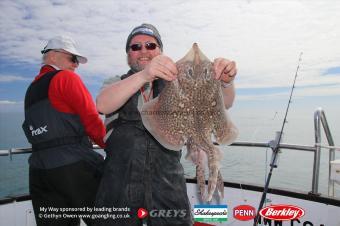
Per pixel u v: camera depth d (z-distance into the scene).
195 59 0.99
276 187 1.79
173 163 1.23
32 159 1.41
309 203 1.64
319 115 1.58
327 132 1.64
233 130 1.01
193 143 1.00
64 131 1.35
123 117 1.22
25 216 1.82
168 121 1.00
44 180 1.37
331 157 1.65
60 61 1.58
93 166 1.40
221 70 1.00
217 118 1.01
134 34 1.30
